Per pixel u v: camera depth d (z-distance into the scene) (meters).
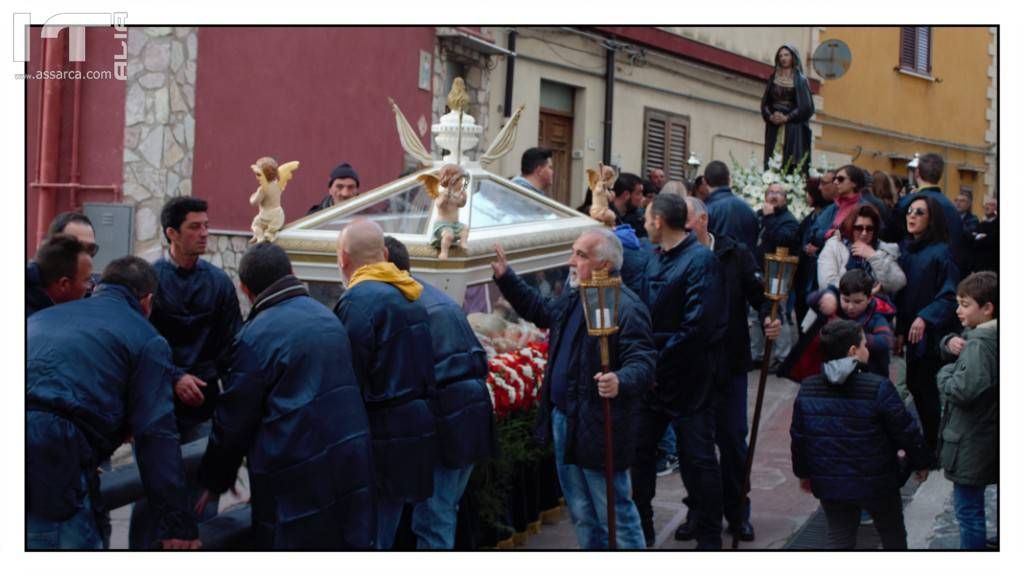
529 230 6.62
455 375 5.14
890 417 5.20
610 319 4.84
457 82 7.01
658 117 16.70
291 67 10.55
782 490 7.00
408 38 12.31
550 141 14.88
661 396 5.68
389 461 4.82
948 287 7.23
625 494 5.15
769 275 5.87
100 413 4.30
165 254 8.86
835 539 5.36
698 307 5.61
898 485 5.32
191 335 5.80
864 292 6.46
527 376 5.89
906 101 22.17
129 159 9.18
